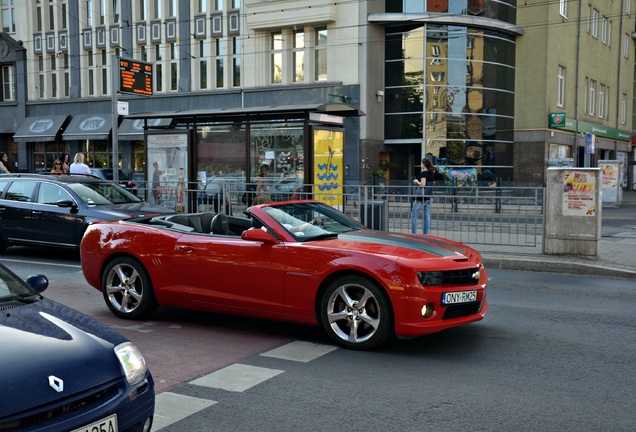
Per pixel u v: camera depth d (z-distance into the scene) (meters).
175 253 7.17
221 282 6.88
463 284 6.20
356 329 6.21
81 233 11.88
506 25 31.55
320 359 5.96
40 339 3.54
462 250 6.73
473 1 30.64
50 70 39.75
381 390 5.10
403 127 31.05
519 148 33.06
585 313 7.85
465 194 13.00
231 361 5.92
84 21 38.09
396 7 30.53
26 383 3.14
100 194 12.66
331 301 6.30
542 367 5.70
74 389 3.26
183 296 7.14
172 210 14.34
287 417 4.56
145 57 36.31
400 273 5.92
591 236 11.35
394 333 6.14
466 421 4.45
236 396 5.00
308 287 6.36
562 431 4.27
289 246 6.50
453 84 30.66
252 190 14.69
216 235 7.12
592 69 39.75
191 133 16.05
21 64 40.28
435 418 4.51
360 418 4.52
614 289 9.43
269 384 5.27
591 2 38.78
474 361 5.88
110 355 3.57
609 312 7.91
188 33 34.56
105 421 3.29
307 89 31.12
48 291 9.38
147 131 16.61
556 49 33.62
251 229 6.60
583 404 4.77
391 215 13.49
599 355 6.07
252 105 32.72
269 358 6.01
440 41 30.47
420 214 13.24
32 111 40.19
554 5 32.94
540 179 32.66
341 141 15.38
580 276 10.62
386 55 31.19
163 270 7.25
